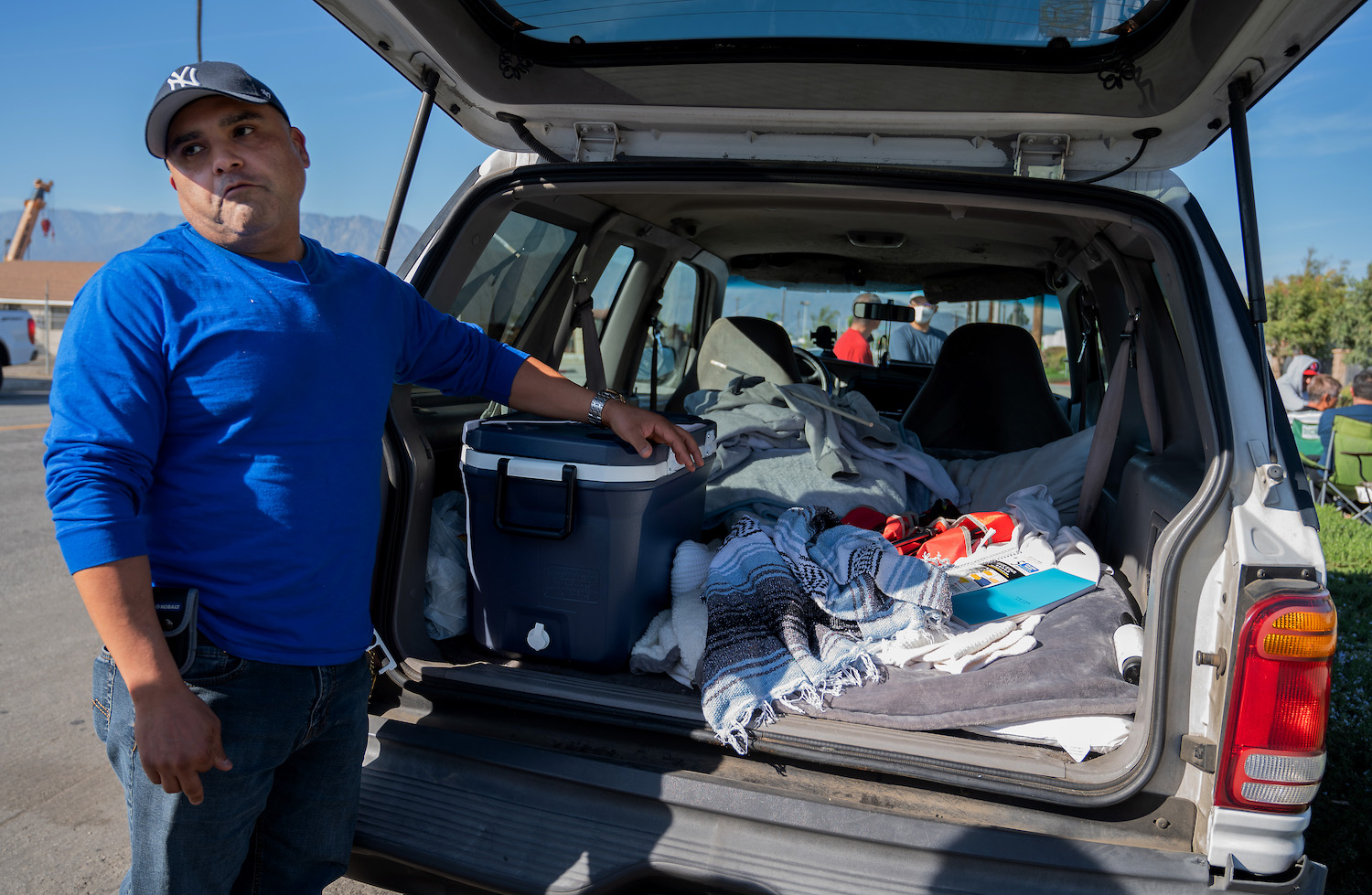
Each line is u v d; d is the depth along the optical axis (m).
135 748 1.32
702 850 1.58
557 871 1.61
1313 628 1.38
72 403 1.25
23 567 4.88
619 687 1.84
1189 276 1.66
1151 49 1.77
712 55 1.95
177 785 1.24
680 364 4.38
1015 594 2.23
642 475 1.90
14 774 2.78
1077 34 1.78
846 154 2.15
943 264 3.92
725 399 3.12
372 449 1.54
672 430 1.93
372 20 1.75
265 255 1.42
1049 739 1.71
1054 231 2.79
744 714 1.69
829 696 1.82
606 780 1.66
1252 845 1.44
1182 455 2.22
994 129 2.01
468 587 2.10
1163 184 1.79
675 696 1.82
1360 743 2.77
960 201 1.80
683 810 1.61
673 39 1.93
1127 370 2.52
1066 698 1.74
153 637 1.22
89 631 3.97
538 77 2.03
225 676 1.35
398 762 1.77
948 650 1.95
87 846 2.43
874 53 1.90
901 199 1.83
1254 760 1.41
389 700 1.93
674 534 2.16
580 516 1.92
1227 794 1.44
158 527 1.36
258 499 1.36
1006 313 4.14
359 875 1.81
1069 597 2.22
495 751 1.73
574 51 2.01
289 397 1.37
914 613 1.99
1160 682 1.51
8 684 3.42
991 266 3.85
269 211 1.37
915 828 1.51
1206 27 1.62
